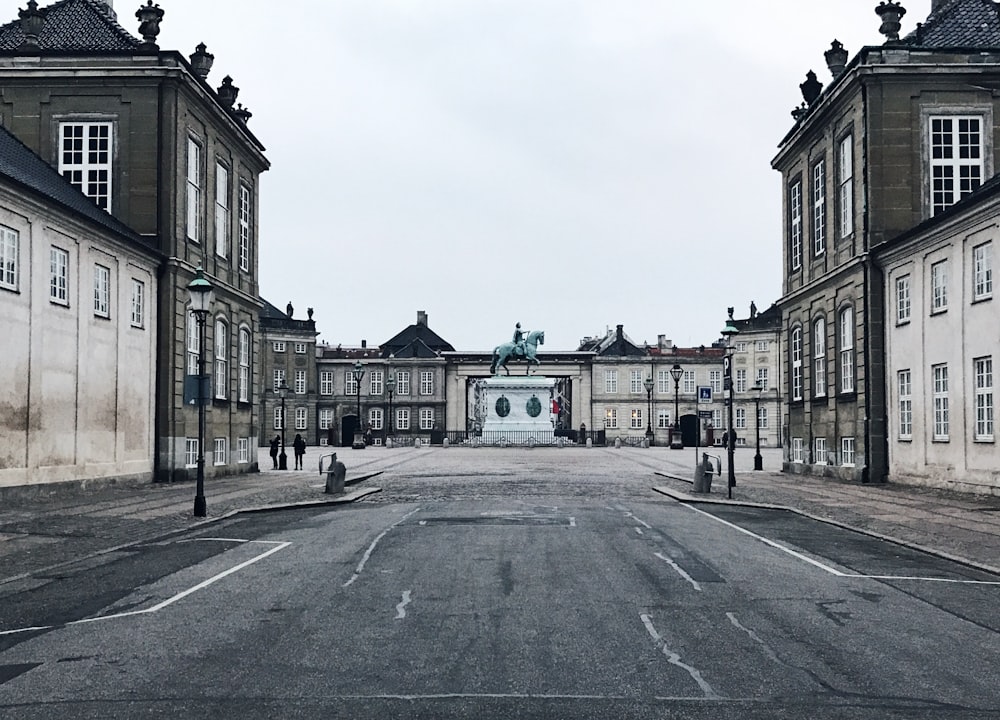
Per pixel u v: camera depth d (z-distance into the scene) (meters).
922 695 7.38
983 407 26.16
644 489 29.69
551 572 12.96
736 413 98.75
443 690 7.43
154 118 33.41
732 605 10.78
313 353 99.94
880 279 32.81
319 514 21.66
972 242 26.55
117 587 12.28
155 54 33.31
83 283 27.73
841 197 36.19
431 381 103.19
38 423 25.25
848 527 18.78
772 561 14.22
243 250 42.53
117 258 30.00
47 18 35.78
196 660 8.45
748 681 7.72
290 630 9.56
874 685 7.64
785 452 43.16
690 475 36.84
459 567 13.40
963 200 26.08
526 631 9.44
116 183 33.31
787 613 10.39
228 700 7.23
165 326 33.12
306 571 13.19
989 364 25.77
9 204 23.89
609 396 102.62
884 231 32.81
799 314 41.56
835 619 10.12
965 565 14.18
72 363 27.09
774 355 96.25
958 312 27.30
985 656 8.62
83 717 6.88
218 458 37.91
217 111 37.25
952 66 32.69
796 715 6.86
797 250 42.78
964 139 32.97
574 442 91.12
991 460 25.69
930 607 10.84
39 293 25.33
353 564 13.75
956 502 24.41
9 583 12.77
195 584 12.30
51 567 14.05
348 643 8.99
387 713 6.87
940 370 28.78
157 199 33.25
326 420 102.19
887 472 32.34
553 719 6.73
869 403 32.69
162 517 20.81
